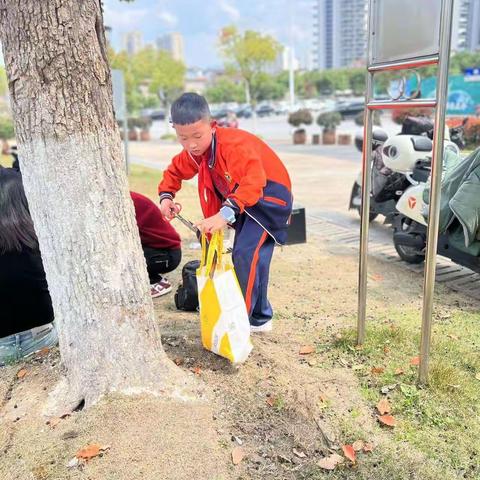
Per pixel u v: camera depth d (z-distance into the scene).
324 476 2.43
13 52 2.46
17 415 2.78
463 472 2.46
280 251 6.12
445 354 3.47
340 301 4.49
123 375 2.75
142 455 2.44
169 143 26.75
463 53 39.50
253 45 28.73
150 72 38.81
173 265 4.61
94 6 2.52
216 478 2.36
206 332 3.05
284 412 2.80
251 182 2.85
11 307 3.32
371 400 2.94
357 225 7.54
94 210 2.61
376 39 3.01
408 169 5.95
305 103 54.75
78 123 2.53
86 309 2.69
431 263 2.82
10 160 15.69
